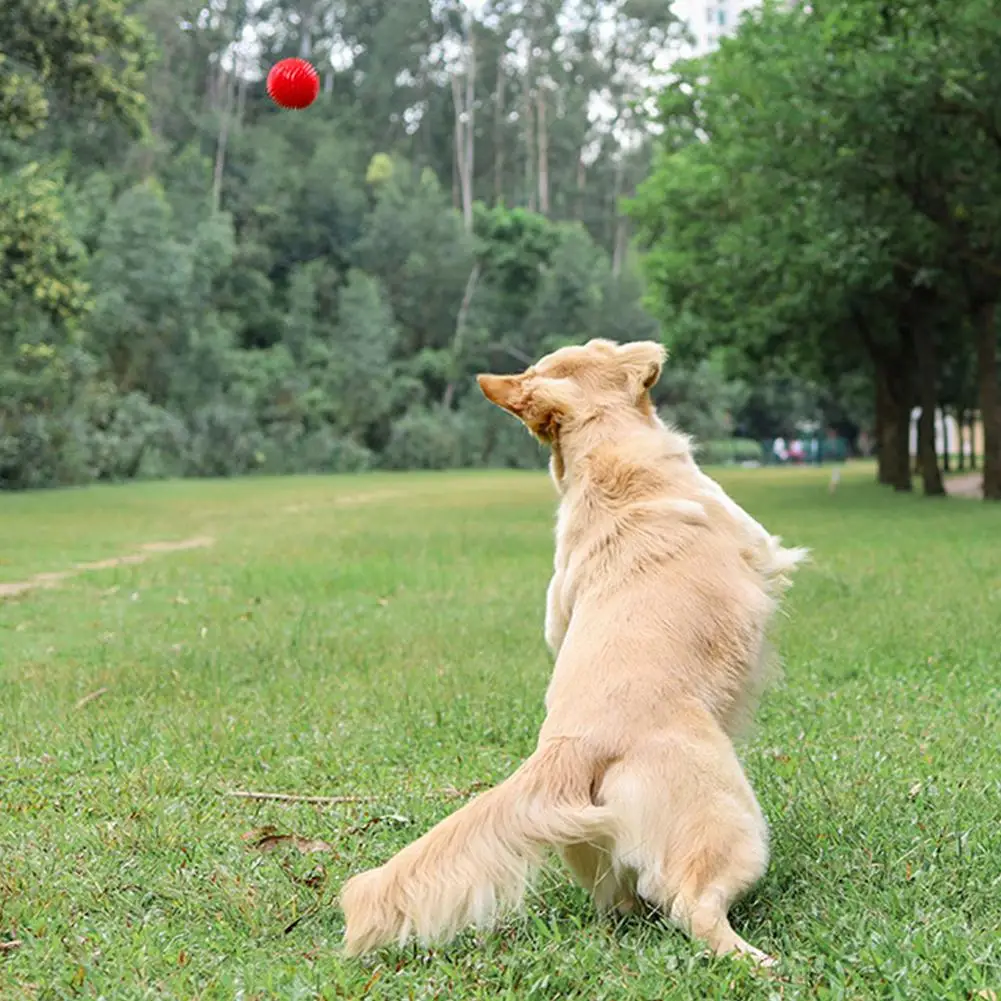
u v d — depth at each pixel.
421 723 5.95
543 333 74.00
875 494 29.25
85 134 63.44
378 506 29.30
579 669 3.38
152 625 9.73
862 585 10.50
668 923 3.18
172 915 3.57
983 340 24.64
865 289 25.88
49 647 8.80
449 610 10.17
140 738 5.75
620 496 3.76
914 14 17.75
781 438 80.75
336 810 4.59
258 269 72.81
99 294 55.56
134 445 50.16
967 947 3.00
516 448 68.31
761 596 3.59
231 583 12.62
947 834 3.90
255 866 3.92
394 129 96.75
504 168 97.81
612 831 3.06
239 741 5.64
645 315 74.00
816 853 3.82
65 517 25.31
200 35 86.00
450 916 2.94
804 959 3.01
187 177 70.38
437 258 74.88
